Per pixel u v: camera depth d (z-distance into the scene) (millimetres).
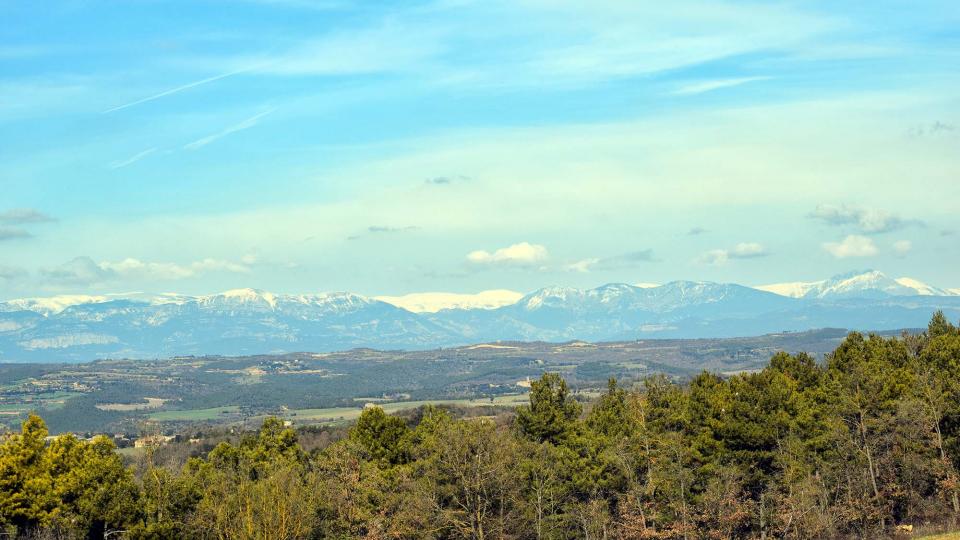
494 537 87750
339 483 88000
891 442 86000
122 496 83125
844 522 84188
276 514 80625
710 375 110625
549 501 92562
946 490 82188
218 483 86625
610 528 90438
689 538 85250
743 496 87875
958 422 87062
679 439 91375
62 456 94438
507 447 90250
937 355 97875
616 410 103500
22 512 87250
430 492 89062
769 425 89500
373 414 102812
